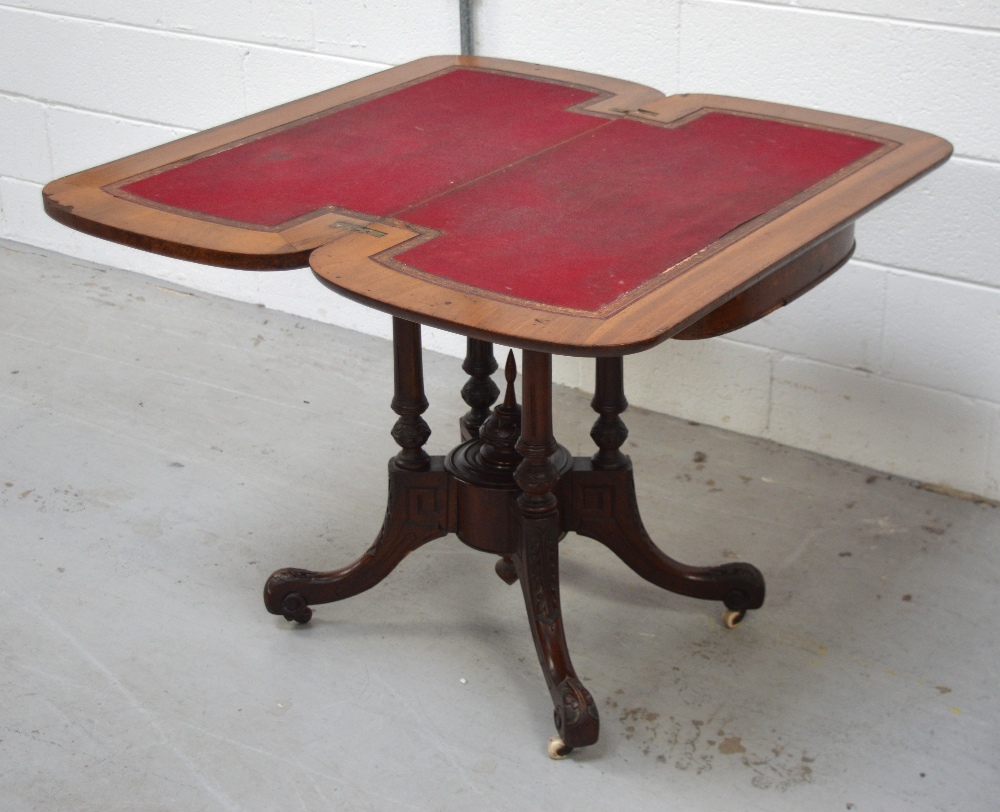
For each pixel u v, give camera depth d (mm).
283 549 2342
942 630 2129
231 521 2422
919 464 2557
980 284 2373
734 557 2326
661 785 1809
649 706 1962
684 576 2104
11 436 2686
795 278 1684
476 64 2326
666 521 2434
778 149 1899
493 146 1935
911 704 1962
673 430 2756
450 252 1564
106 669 2029
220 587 2234
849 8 2318
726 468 2613
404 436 2008
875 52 2330
